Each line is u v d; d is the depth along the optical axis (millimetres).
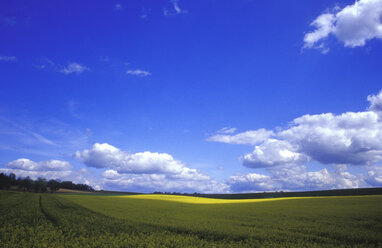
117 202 53125
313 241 16797
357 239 16922
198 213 32688
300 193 105750
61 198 64688
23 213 29391
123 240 16188
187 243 15375
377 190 85562
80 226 20672
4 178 145250
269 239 16953
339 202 44812
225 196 126500
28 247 13969
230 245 15109
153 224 22344
